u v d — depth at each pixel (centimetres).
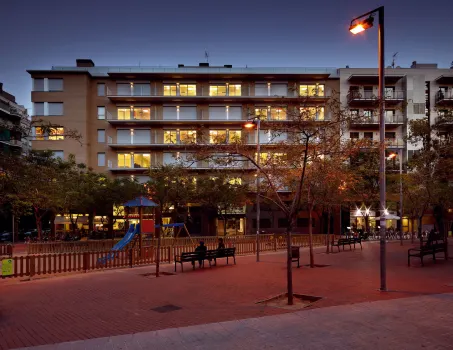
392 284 1244
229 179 3691
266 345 652
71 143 4606
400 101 4722
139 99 4756
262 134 4622
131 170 4684
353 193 3441
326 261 1983
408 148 4662
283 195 4419
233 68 4934
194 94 4844
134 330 780
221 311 920
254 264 1897
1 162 1314
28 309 981
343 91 4844
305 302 1011
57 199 2956
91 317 891
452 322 765
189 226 4722
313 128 1194
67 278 1505
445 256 1933
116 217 4184
